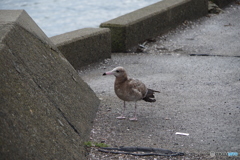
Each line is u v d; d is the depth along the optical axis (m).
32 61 10.00
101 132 10.52
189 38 22.03
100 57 18.19
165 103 13.02
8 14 11.92
